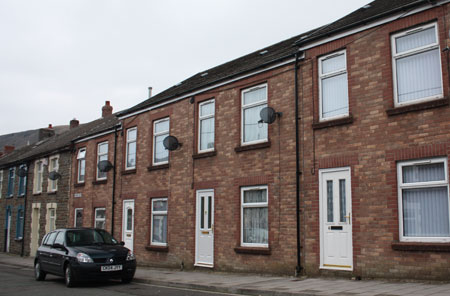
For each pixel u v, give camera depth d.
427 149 9.84
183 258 16.08
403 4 10.84
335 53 12.05
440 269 9.28
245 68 14.73
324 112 12.20
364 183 10.88
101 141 22.47
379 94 10.87
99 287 12.23
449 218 9.49
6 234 31.42
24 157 30.11
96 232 14.31
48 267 13.89
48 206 26.12
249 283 11.08
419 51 10.34
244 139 14.52
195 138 16.36
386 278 10.15
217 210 14.91
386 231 10.30
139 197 18.97
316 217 11.76
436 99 9.76
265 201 13.47
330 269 11.24
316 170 11.96
